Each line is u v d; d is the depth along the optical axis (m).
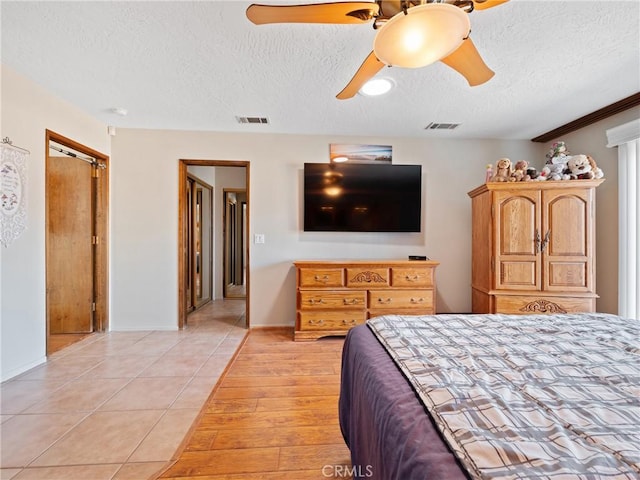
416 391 0.84
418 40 1.19
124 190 3.33
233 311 4.28
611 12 1.58
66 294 3.25
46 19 1.64
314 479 1.33
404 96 2.52
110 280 3.33
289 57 1.98
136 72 2.18
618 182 2.74
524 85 2.33
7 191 2.17
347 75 2.21
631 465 0.53
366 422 0.94
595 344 1.19
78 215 3.24
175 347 2.86
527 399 0.78
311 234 3.51
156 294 3.38
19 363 2.28
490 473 0.52
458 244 3.61
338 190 3.42
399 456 0.65
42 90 2.44
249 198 3.46
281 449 1.51
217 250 5.14
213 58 2.00
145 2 1.52
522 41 1.81
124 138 3.32
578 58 1.98
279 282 3.49
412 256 3.38
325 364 2.52
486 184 2.89
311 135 3.49
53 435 1.59
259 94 2.51
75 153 3.14
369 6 1.18
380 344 1.27
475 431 0.64
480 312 3.15
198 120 3.09
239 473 1.36
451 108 2.76
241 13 1.60
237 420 1.74
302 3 1.52
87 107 2.80
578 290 2.75
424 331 1.38
